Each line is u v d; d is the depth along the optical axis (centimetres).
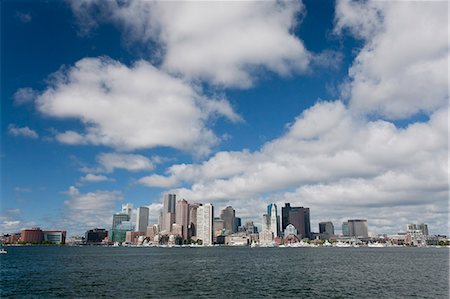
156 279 11706
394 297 8550
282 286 10181
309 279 11894
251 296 8606
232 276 12775
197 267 16912
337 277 12556
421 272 14500
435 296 8694
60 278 12069
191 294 8812
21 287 9962
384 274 13650
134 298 8306
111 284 10462
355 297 8531
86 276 12712
